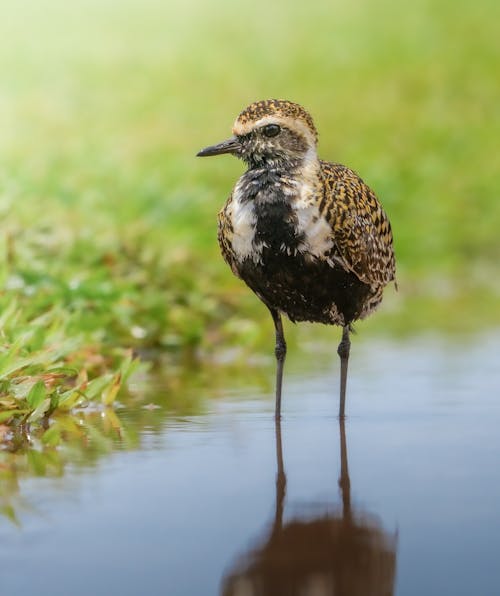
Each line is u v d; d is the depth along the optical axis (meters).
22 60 28.81
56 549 6.86
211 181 23.12
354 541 7.01
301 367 13.45
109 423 10.20
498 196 26.73
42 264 13.26
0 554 6.78
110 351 12.64
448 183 27.20
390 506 7.70
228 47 31.31
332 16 33.69
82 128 25.38
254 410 10.86
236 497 7.89
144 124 26.28
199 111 27.58
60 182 18.66
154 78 28.89
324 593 6.26
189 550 6.85
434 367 13.20
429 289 21.30
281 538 7.06
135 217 17.72
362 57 32.25
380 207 10.84
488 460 8.91
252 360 14.04
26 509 7.58
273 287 10.24
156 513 7.52
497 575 6.48
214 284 16.12
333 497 7.91
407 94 30.89
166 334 14.32
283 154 10.07
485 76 31.98
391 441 9.56
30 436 9.65
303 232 9.96
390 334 16.08
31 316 12.30
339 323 10.60
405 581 6.41
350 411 10.81
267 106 10.10
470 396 11.44
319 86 30.64
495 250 24.59
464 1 34.97
